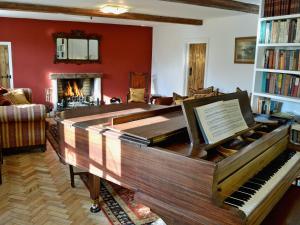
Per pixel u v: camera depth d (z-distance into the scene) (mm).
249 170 1679
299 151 2295
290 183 1921
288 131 2324
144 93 7328
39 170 3596
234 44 5883
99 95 7781
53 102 7270
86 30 7375
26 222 2459
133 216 2578
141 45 8148
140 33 8070
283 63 3057
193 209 1395
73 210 2666
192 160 1370
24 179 3322
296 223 1657
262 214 1469
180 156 1416
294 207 1829
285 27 2930
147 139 1578
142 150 1600
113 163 1817
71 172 3088
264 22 3137
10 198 2867
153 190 1569
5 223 2439
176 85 7598
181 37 7242
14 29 6645
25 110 3980
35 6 4875
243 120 1978
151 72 8461
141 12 5555
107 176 1886
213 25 6320
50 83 7191
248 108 2164
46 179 3332
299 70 2914
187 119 1606
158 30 7992
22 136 4109
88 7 5117
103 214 2605
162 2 4496
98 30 7520
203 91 5574
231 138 1773
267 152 1929
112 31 7695
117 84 8023
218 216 1308
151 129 1788
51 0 4520
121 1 4484
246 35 5625
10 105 4203
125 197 2924
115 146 1779
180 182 1431
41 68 7047
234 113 1934
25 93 5895
